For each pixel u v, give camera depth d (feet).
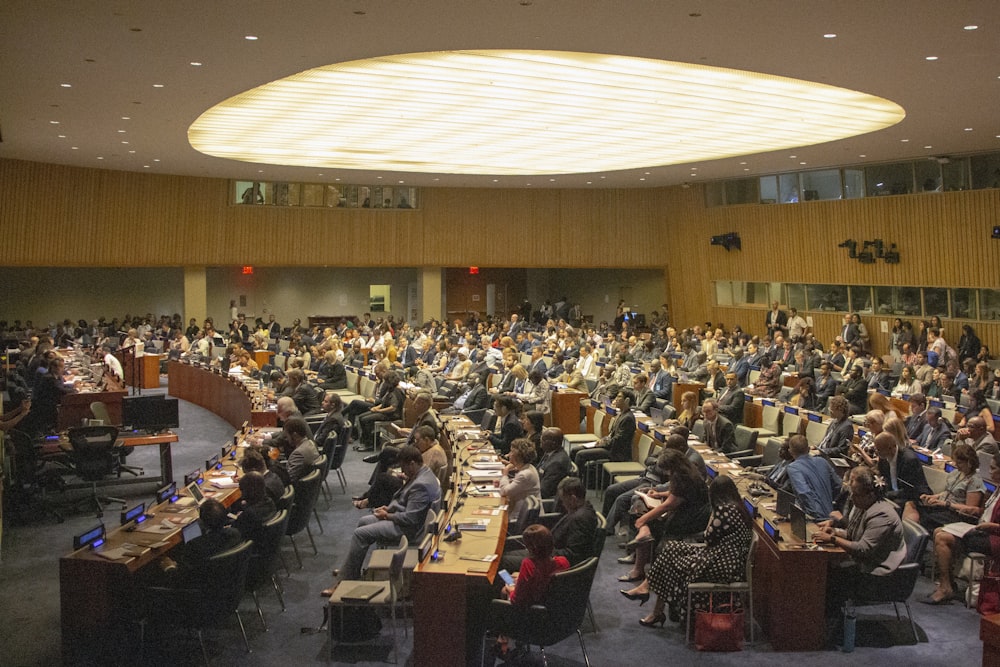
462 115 55.72
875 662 22.70
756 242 89.92
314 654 23.40
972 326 71.31
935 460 33.14
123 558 22.70
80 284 102.32
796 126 58.54
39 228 82.43
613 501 33.32
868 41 34.73
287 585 28.58
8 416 38.50
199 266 91.66
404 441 38.09
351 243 96.37
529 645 23.65
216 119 56.70
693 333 83.51
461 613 20.84
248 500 25.18
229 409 58.65
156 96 46.19
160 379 81.00
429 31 33.81
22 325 99.40
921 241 74.33
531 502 27.63
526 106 52.70
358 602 22.47
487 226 99.45
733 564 23.98
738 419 45.42
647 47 36.17
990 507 26.05
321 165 79.71
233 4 30.04
